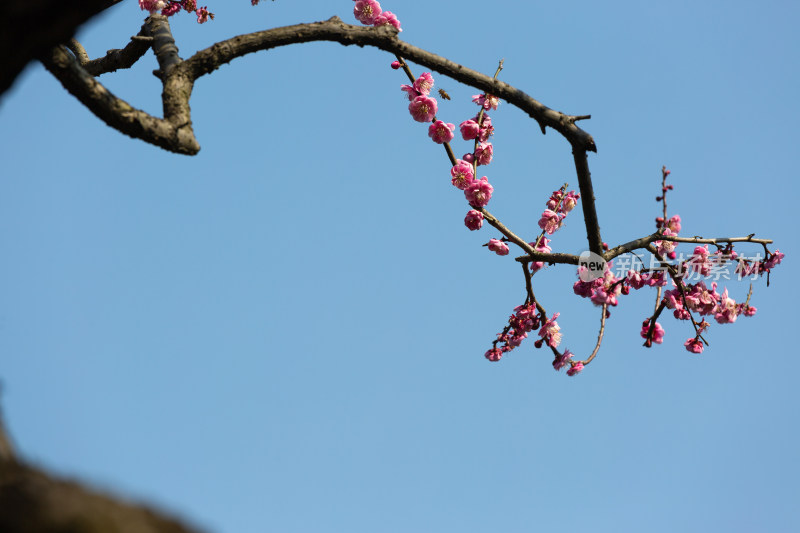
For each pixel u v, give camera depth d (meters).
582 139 4.88
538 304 6.27
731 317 6.29
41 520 1.57
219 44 4.42
